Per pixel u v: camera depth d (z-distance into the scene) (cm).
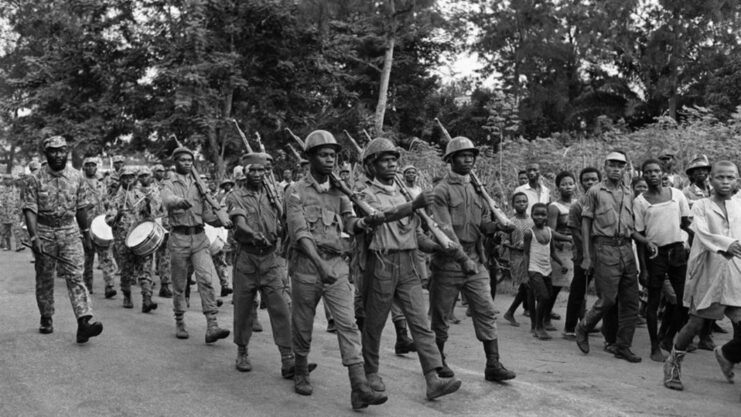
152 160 2273
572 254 830
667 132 1352
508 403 539
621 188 705
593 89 3144
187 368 628
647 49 2934
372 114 2667
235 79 2122
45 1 2564
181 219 737
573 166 1439
